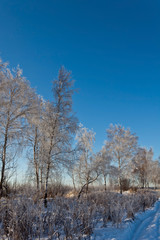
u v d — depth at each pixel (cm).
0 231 453
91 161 1535
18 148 1030
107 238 467
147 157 3064
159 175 3503
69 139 1126
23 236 429
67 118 1149
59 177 1080
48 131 1087
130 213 744
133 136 2258
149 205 1143
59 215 551
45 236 472
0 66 1058
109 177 1934
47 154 1045
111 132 2286
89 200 919
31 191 774
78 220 552
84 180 1451
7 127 1003
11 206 524
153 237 490
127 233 532
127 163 2152
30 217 478
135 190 2153
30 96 1116
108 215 686
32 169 1135
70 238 436
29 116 1081
